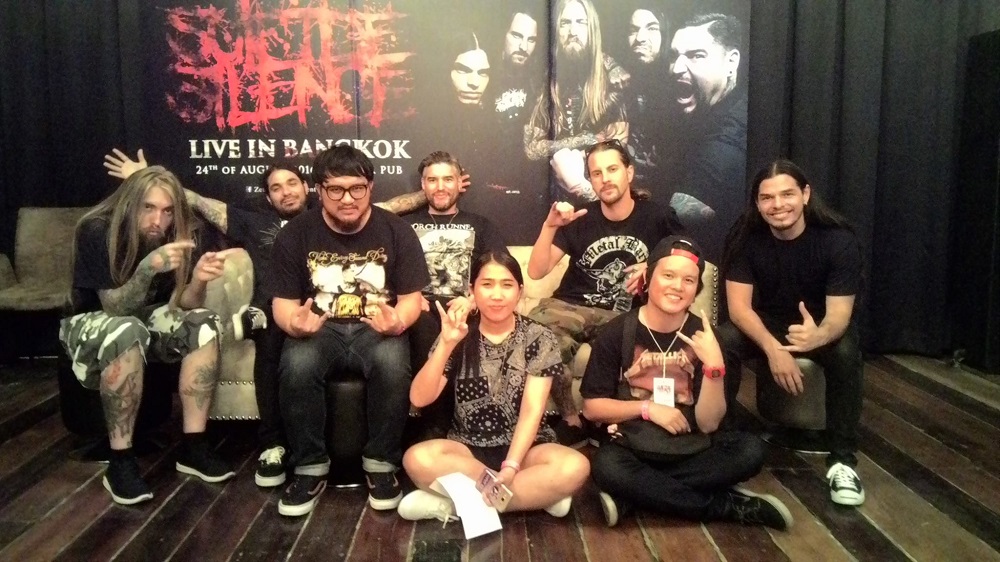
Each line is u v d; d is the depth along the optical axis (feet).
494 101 11.76
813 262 8.50
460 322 7.03
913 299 13.17
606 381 7.39
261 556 6.56
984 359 12.33
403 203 10.74
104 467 8.52
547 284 10.30
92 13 12.44
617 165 9.23
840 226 8.50
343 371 7.94
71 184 12.84
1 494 7.81
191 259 8.36
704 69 11.68
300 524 7.17
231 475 8.17
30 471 8.41
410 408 8.16
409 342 8.41
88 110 12.66
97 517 7.30
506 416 7.34
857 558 6.50
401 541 6.84
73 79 12.55
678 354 7.25
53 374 12.27
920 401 10.86
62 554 6.59
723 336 8.80
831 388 8.14
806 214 8.52
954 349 13.20
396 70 11.65
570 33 11.60
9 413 10.34
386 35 11.58
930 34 12.57
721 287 11.63
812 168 12.84
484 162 11.87
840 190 12.91
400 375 7.60
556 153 11.82
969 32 12.71
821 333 8.02
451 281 10.00
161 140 11.57
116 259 7.91
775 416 9.17
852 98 12.60
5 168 12.91
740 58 11.68
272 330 8.28
